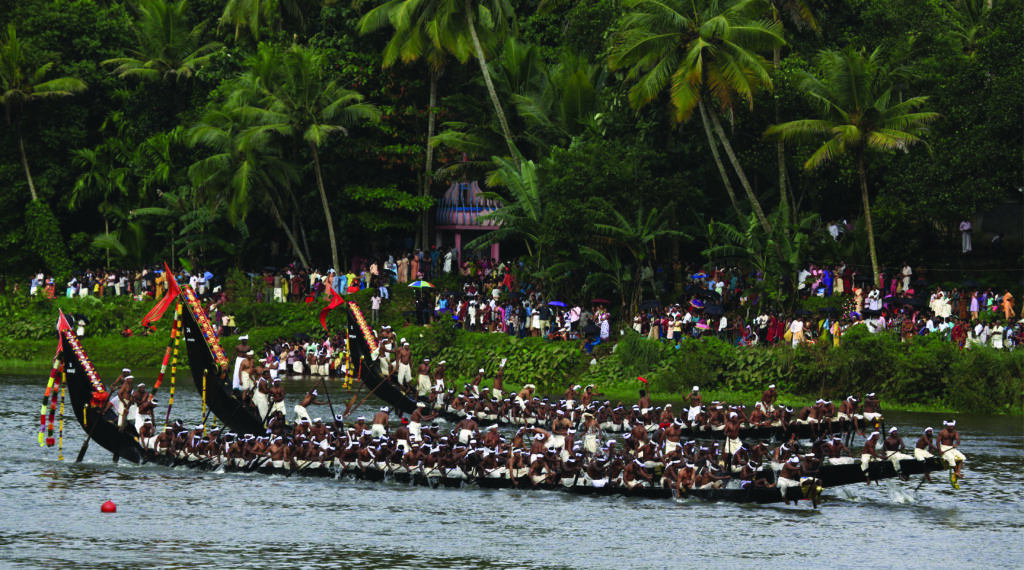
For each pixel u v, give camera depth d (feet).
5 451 288.92
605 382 393.70
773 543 194.29
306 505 224.94
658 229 429.38
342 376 471.62
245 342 294.87
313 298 514.68
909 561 182.19
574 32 486.38
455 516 215.31
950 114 408.26
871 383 363.35
